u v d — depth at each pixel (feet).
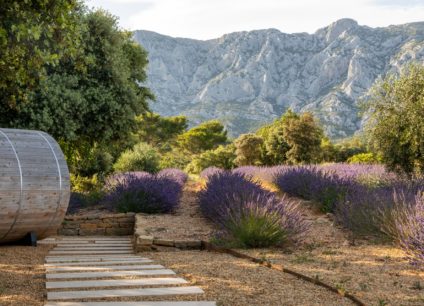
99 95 49.96
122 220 37.37
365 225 25.04
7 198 24.57
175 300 13.00
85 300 12.82
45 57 19.13
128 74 56.03
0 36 16.48
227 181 37.50
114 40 53.16
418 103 40.91
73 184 62.75
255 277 16.35
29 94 43.06
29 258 21.75
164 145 259.80
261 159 152.46
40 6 17.56
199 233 28.91
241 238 23.40
